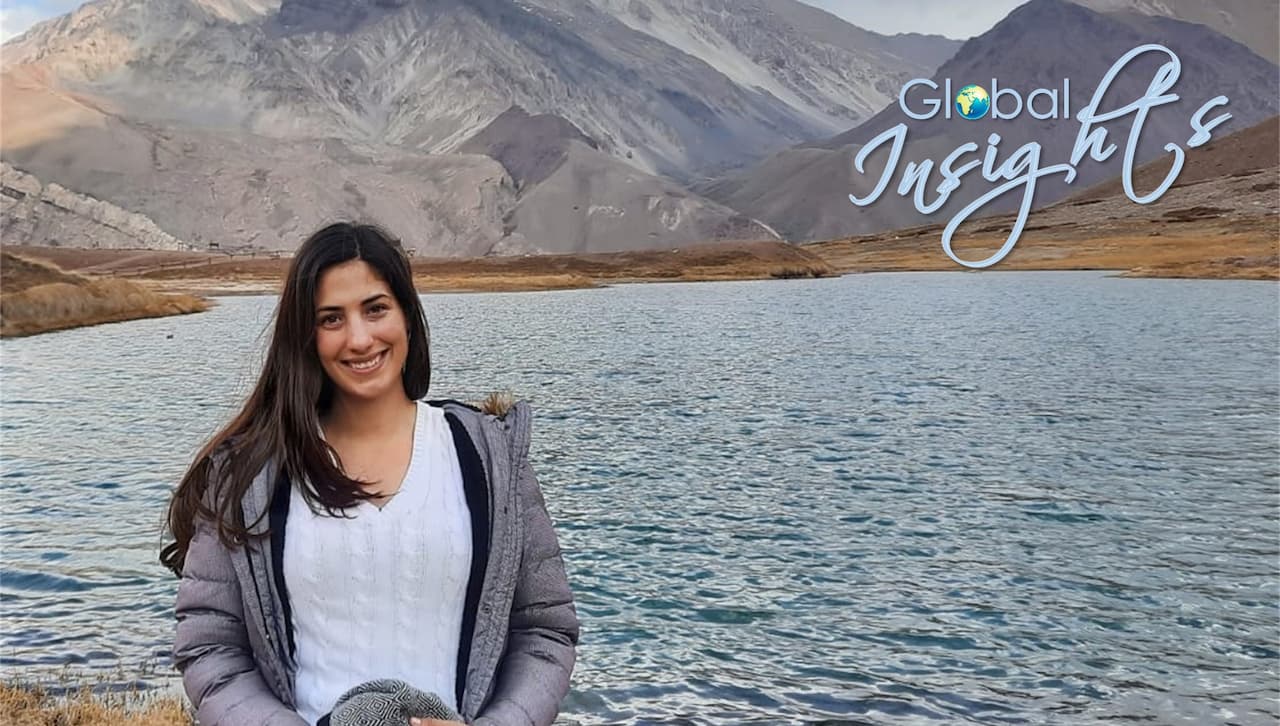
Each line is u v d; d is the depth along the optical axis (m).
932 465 20.28
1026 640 10.97
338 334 2.77
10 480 18.66
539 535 2.92
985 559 13.93
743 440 23.06
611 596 12.31
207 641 2.75
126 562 13.42
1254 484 18.58
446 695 2.75
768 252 167.12
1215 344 45.47
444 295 116.56
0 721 7.46
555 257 173.50
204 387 32.78
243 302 102.12
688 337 52.78
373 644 2.72
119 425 25.11
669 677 9.89
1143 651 10.67
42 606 11.66
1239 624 11.48
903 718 9.05
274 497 2.72
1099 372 35.84
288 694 2.75
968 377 34.72
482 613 2.78
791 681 9.84
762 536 15.00
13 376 36.38
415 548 2.71
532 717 2.76
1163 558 14.02
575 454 21.42
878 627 11.33
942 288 108.44
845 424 25.27
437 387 32.62
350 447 2.85
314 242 2.81
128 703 8.36
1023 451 21.75
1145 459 20.91
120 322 69.62
